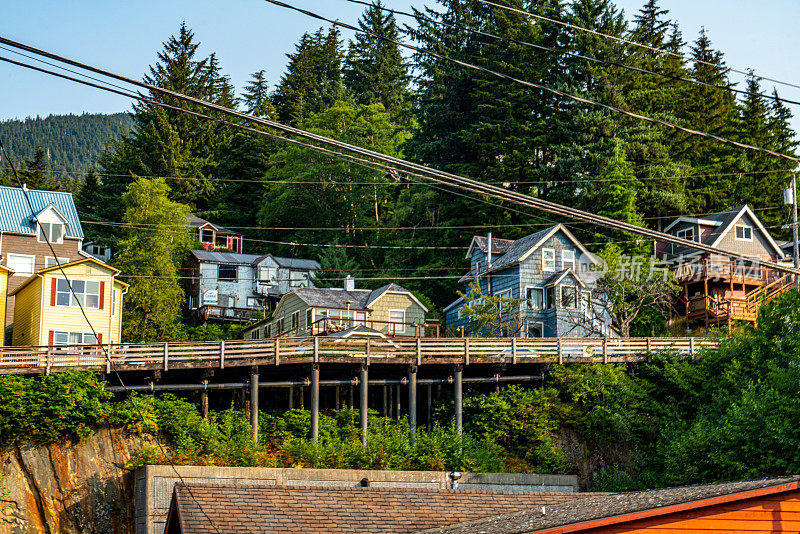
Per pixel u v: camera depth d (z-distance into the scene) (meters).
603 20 73.88
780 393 37.41
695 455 38.59
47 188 101.62
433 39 81.81
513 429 44.06
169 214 69.12
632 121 71.12
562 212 14.72
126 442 39.25
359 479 37.22
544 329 58.00
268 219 85.00
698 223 64.75
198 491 26.94
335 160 83.19
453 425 44.91
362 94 105.56
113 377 42.84
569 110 73.25
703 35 90.31
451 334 61.19
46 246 58.56
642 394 45.81
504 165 70.88
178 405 41.28
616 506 24.17
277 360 42.41
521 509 29.92
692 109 80.00
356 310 58.91
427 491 30.31
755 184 76.19
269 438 41.78
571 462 43.75
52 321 49.28
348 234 81.94
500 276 60.91
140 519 35.38
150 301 62.62
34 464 37.84
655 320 60.78
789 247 68.00
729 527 22.58
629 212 63.97
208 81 95.81
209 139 91.44
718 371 46.09
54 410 38.38
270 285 78.19
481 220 72.31
